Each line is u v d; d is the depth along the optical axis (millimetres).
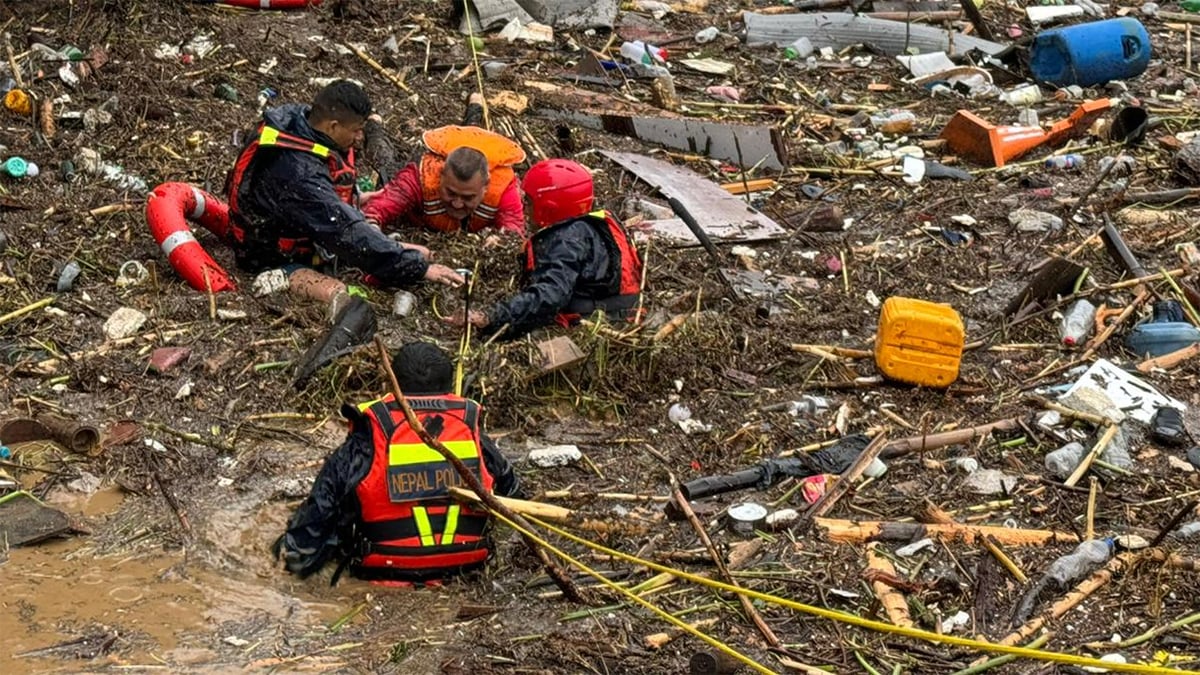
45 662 5000
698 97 11102
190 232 7641
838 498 6117
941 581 5508
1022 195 9617
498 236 8188
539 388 6852
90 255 7762
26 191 8352
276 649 5121
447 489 5395
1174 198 9609
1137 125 10547
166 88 9711
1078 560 5598
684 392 6977
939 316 7004
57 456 6203
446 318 7328
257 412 6582
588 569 5199
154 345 7008
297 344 7051
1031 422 6746
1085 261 8523
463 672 5004
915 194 9594
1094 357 7457
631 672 5051
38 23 10258
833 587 5527
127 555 5633
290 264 7648
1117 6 14336
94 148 8875
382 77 10609
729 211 9016
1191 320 7840
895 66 12203
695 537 5855
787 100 11234
